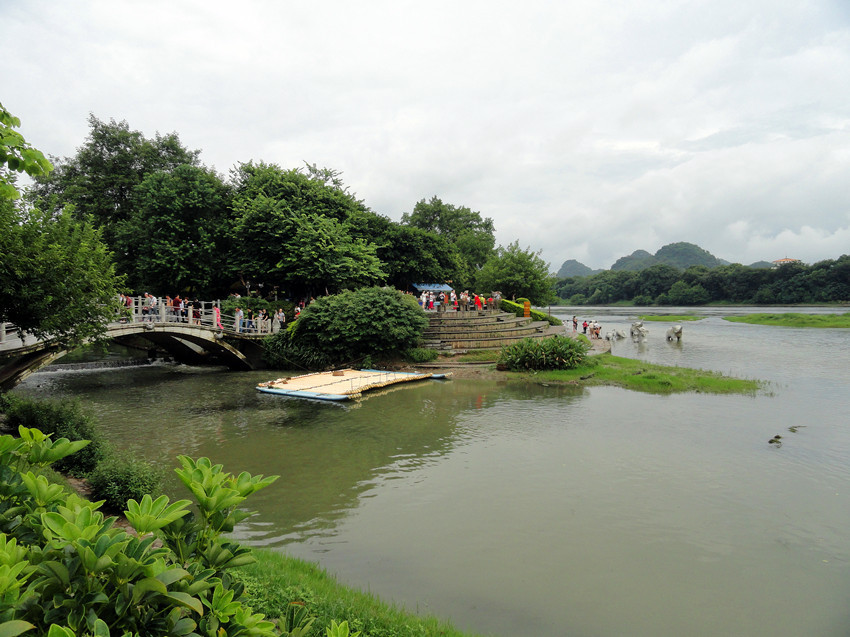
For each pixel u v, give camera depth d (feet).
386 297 94.94
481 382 78.89
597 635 21.15
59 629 5.51
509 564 26.61
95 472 32.91
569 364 84.07
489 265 174.40
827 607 22.95
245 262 111.24
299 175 124.26
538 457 42.63
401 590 24.29
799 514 31.83
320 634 17.74
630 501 33.91
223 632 7.46
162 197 110.63
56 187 122.42
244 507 33.55
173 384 78.59
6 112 17.99
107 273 47.65
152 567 6.49
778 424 51.39
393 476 38.91
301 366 95.14
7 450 8.98
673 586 24.61
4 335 53.72
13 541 6.84
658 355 107.55
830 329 165.68
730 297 385.91
